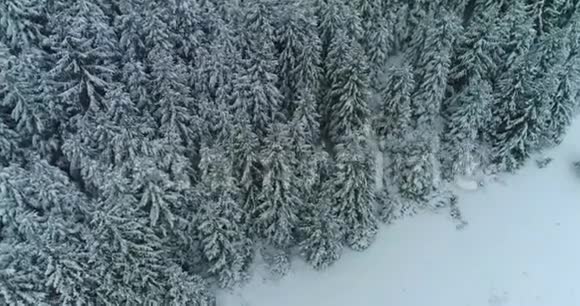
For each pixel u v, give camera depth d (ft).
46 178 97.55
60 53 110.01
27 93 107.65
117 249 97.60
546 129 142.31
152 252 102.37
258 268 124.77
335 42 124.06
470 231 136.05
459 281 128.47
